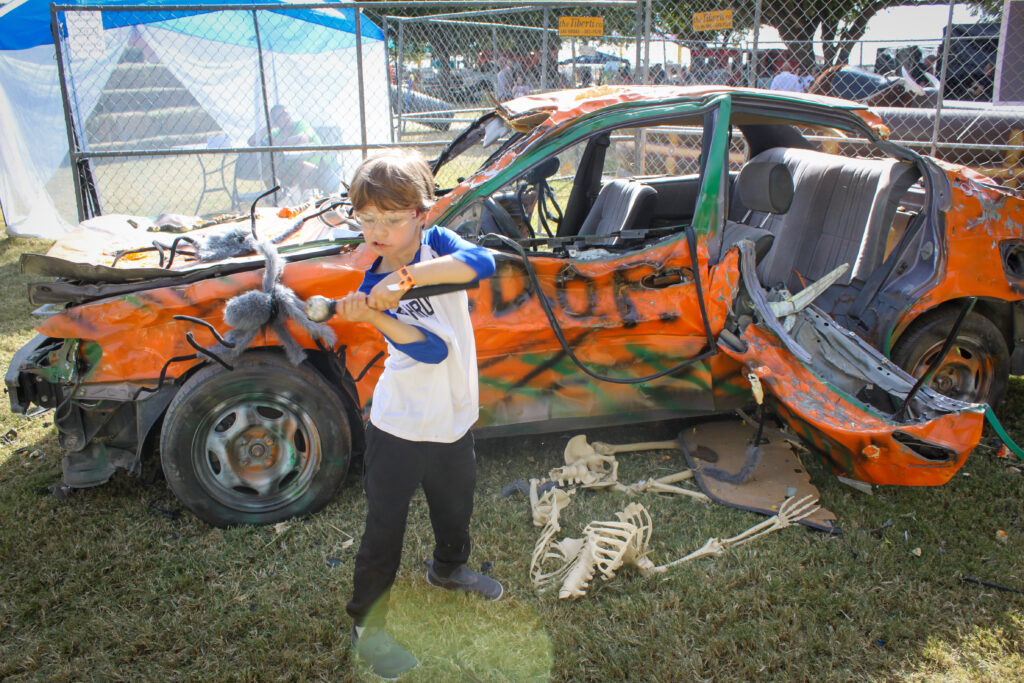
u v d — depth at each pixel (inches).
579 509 134.0
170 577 117.7
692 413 143.7
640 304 134.0
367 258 125.3
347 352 126.8
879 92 332.2
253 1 360.5
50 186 366.9
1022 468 148.1
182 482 125.0
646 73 290.5
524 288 129.3
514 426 135.9
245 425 126.4
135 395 123.3
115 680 98.2
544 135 129.2
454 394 89.4
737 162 225.3
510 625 105.8
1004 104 285.4
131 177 363.3
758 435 134.5
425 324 84.0
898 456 120.1
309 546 125.3
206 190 364.8
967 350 156.3
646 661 99.0
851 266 154.8
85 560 121.7
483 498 139.2
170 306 120.7
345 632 105.7
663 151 292.5
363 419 129.6
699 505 135.2
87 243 141.6
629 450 152.1
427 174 80.1
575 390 137.0
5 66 350.0
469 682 96.3
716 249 135.9
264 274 119.2
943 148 280.1
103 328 120.3
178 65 358.9
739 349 132.3
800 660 99.8
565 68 394.0
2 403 185.6
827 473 146.3
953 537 125.2
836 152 279.0
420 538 126.0
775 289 149.6
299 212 163.5
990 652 101.0
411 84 461.4
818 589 112.0
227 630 106.4
